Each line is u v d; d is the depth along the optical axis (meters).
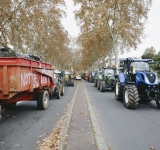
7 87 6.23
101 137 5.04
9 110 8.88
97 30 26.70
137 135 5.39
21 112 8.43
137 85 9.67
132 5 27.59
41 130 5.81
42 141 4.89
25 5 23.36
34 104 10.57
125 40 29.59
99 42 32.84
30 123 6.61
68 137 4.98
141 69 10.59
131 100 8.90
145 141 4.95
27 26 27.44
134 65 10.68
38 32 31.89
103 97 13.66
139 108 9.38
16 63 6.23
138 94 9.79
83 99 11.85
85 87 23.08
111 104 10.55
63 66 83.19
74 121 6.53
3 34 24.05
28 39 30.38
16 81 6.23
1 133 5.54
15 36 25.30
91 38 29.98
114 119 7.16
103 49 40.16
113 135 5.39
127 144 4.74
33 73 7.77
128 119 7.17
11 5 21.73
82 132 5.37
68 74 24.73
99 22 26.38
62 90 14.56
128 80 10.90
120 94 11.51
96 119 6.93
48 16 35.09
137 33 29.22
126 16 28.09
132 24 28.91
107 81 17.91
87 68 85.69
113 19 27.58
